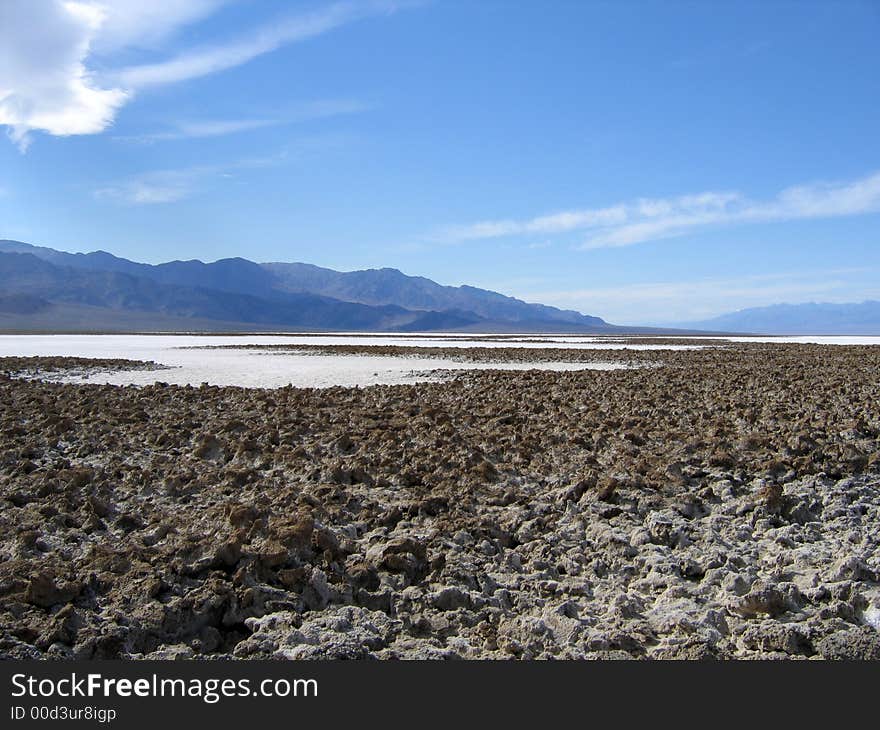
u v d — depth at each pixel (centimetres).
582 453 1280
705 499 1037
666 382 2327
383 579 745
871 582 732
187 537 802
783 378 2439
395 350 4753
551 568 802
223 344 5953
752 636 632
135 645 614
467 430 1471
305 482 1088
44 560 752
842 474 1135
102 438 1356
